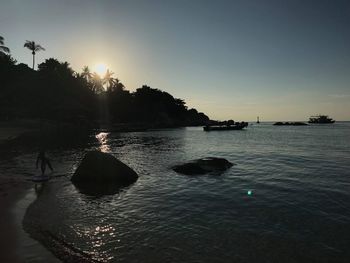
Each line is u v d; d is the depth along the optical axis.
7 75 91.25
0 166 23.56
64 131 75.62
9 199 13.91
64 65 109.75
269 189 16.67
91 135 70.00
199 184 17.91
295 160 29.97
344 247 8.99
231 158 31.70
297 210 12.69
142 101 154.62
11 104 84.12
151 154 34.69
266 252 8.65
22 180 18.28
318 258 8.30
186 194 15.52
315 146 48.47
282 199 14.52
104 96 126.62
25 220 11.07
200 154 35.44
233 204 13.65
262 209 12.85
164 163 27.03
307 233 10.09
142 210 12.68
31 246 8.81
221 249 8.82
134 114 137.25
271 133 100.19
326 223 11.07
